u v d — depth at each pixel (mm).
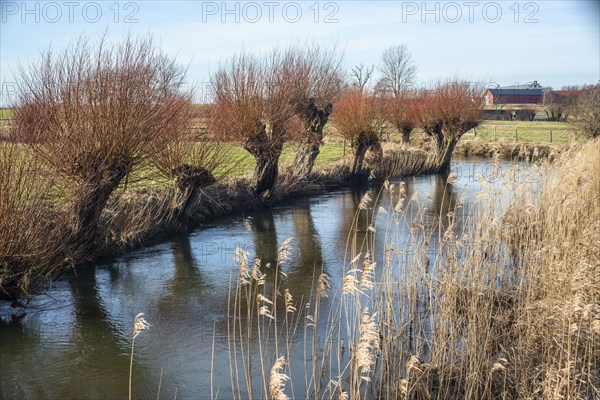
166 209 18422
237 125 22094
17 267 12156
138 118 15000
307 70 26609
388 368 8383
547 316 9273
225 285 13586
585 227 12453
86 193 14172
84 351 10102
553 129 52438
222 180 22922
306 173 27562
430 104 37344
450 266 10859
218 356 9828
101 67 14898
